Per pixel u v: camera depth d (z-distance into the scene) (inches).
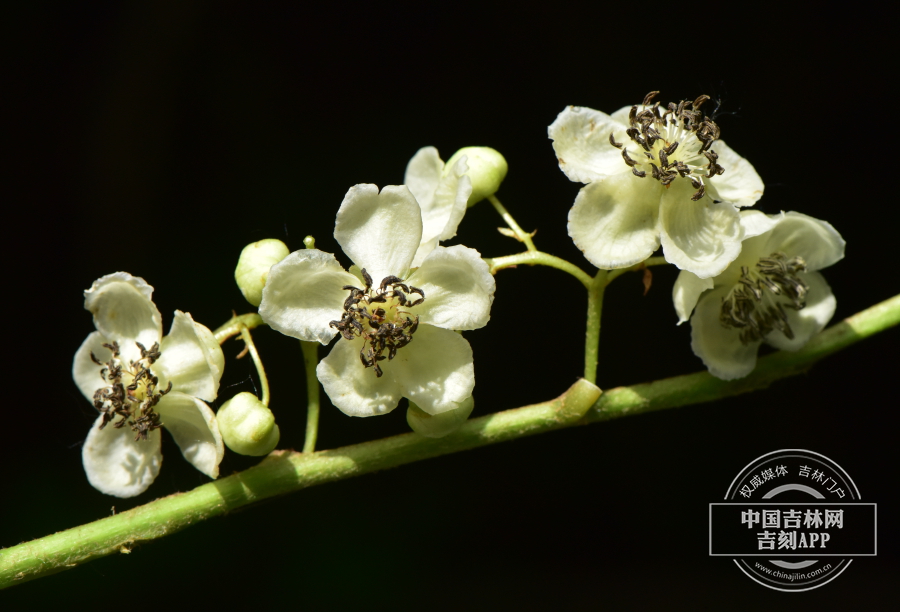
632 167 9.3
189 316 9.2
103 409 9.3
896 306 9.5
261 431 9.1
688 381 9.4
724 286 9.4
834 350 9.4
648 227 9.3
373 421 11.1
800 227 9.4
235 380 11.0
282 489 9.2
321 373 9.1
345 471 9.3
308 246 9.1
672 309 11.4
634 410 9.4
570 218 9.3
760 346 9.6
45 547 9.2
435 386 9.1
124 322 9.3
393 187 9.1
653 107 9.4
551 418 9.3
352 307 9.1
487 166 9.5
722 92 11.8
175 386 9.3
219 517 9.3
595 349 9.3
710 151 9.3
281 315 9.1
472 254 9.0
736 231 9.2
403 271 9.1
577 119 9.4
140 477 9.3
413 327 9.1
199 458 9.3
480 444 9.3
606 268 9.2
